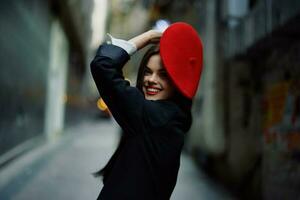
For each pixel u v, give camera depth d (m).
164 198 1.52
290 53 4.70
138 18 27.98
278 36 4.52
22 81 8.88
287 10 3.86
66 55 18.75
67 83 19.62
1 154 7.35
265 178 5.48
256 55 5.87
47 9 12.20
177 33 1.54
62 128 18.28
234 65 6.87
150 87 1.60
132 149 1.47
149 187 1.44
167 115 1.49
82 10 19.86
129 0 32.72
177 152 1.50
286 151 4.75
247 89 6.43
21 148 9.18
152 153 1.45
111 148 13.45
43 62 12.03
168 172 1.48
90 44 33.84
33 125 10.86
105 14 38.31
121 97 1.46
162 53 1.51
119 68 1.53
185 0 11.13
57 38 15.01
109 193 1.45
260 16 4.82
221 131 7.53
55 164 8.98
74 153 11.49
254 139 6.02
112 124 33.62
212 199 6.12
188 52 1.55
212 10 7.88
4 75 7.14
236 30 6.16
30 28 9.63
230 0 6.71
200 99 9.27
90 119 41.00
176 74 1.51
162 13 14.83
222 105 7.46
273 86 5.30
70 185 6.76
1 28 6.73
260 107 5.84
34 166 8.23
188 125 1.65
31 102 10.26
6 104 7.47
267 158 5.43
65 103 19.00
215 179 7.78
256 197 5.80
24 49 9.03
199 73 1.58
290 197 4.60
